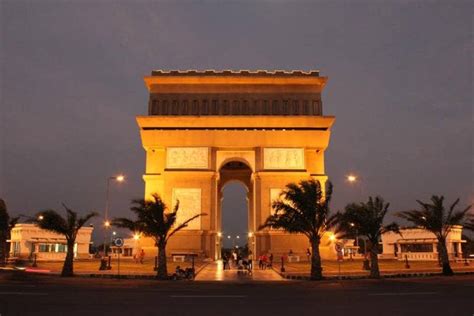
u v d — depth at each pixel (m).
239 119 86.12
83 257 87.31
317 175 85.44
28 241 81.69
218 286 35.44
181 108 88.50
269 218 47.91
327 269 57.59
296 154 85.94
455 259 80.94
